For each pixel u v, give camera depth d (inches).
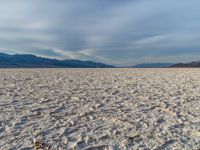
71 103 311.3
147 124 220.7
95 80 639.1
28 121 226.7
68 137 187.2
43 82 564.1
